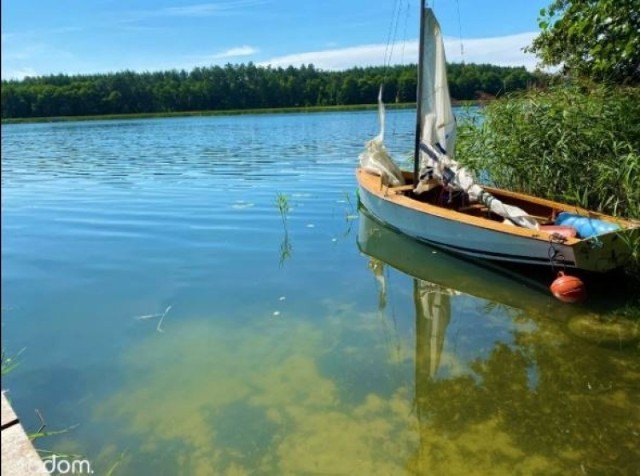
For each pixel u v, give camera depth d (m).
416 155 8.19
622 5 6.57
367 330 5.19
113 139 32.03
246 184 13.51
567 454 3.32
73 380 4.38
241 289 6.36
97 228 9.55
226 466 3.35
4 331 5.30
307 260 7.43
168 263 7.43
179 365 4.58
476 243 6.58
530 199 7.24
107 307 5.90
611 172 6.55
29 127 54.25
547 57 9.61
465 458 3.32
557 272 5.84
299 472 3.27
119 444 3.58
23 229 9.60
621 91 7.50
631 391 3.95
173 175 15.52
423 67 7.80
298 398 4.06
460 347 4.79
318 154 19.75
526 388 4.07
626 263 5.76
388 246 8.03
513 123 8.20
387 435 3.59
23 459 2.34
